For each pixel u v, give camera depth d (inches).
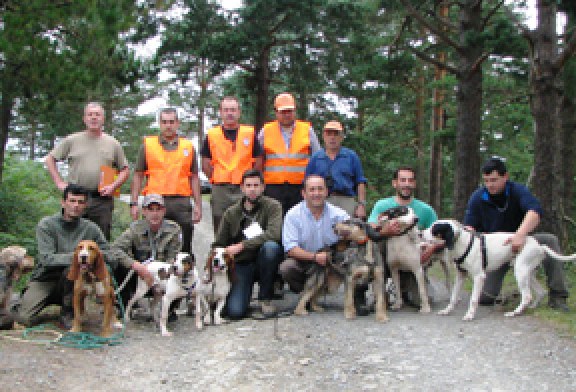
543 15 308.5
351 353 162.1
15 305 199.5
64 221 197.3
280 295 244.1
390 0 482.3
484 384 137.3
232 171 243.8
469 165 421.1
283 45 664.4
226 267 198.4
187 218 242.1
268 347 169.3
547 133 307.0
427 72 838.5
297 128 256.5
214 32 598.5
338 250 200.5
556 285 198.5
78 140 227.5
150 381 147.0
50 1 279.9
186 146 244.8
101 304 213.0
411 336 175.5
